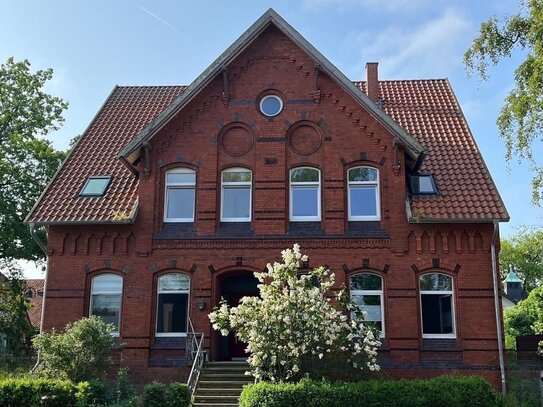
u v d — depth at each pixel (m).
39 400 15.41
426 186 20.98
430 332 19.77
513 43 17.84
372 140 21.03
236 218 21.06
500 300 19.88
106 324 19.14
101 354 18.30
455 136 23.17
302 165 21.20
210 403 17.45
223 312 17.05
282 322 16.27
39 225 21.41
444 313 19.89
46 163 32.34
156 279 20.66
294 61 21.81
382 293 20.09
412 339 19.42
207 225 20.77
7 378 16.75
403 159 20.69
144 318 20.20
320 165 21.09
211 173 21.16
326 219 20.53
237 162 21.30
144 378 19.75
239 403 16.30
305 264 20.20
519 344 21.14
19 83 32.91
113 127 25.02
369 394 15.23
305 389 15.05
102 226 20.94
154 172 21.27
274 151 21.19
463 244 20.00
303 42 21.45
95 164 23.09
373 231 20.33
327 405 14.94
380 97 25.91
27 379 16.19
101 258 20.80
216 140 21.42
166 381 19.67
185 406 16.28
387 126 20.50
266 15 21.69
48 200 21.48
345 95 21.41
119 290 20.78
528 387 18.52
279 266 17.05
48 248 20.92
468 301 19.59
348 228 20.52
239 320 16.48
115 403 16.64
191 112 21.66
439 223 20.06
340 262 20.19
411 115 24.55
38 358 19.78
